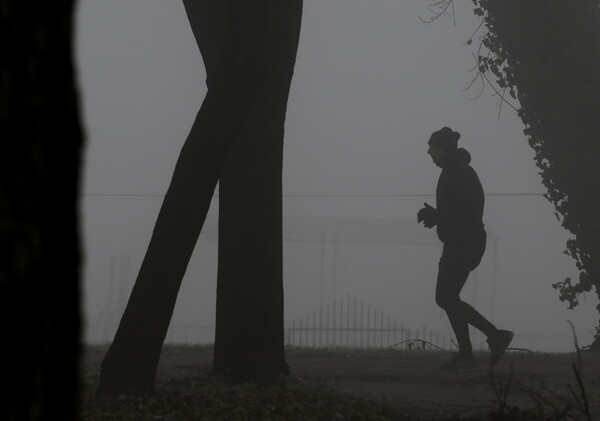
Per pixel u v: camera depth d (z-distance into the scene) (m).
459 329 24.78
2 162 4.60
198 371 21.89
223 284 19.69
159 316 16.64
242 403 15.72
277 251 19.75
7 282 4.52
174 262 16.67
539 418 13.62
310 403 15.82
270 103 19.70
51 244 4.79
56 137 4.91
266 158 19.64
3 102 4.65
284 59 19.81
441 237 25.41
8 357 4.50
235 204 19.61
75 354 4.95
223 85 16.73
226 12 19.77
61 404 4.81
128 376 16.53
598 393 18.33
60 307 4.82
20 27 4.77
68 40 5.09
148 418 14.34
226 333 19.56
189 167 16.70
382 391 18.92
